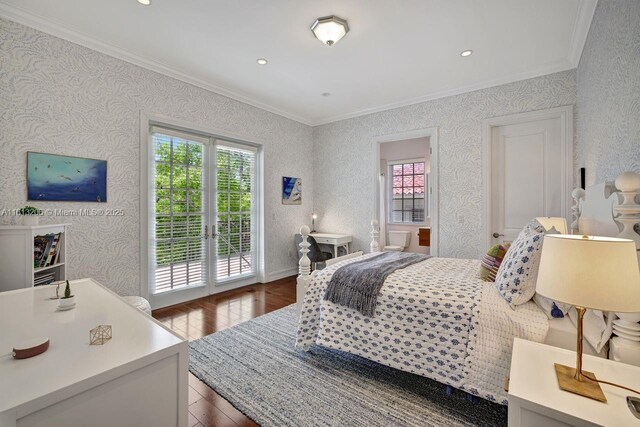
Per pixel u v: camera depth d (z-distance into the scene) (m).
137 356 0.89
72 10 2.26
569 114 3.06
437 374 1.66
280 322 2.93
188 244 3.58
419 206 6.04
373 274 2.07
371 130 4.57
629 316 1.19
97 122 2.73
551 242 1.04
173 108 3.30
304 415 1.62
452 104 3.81
